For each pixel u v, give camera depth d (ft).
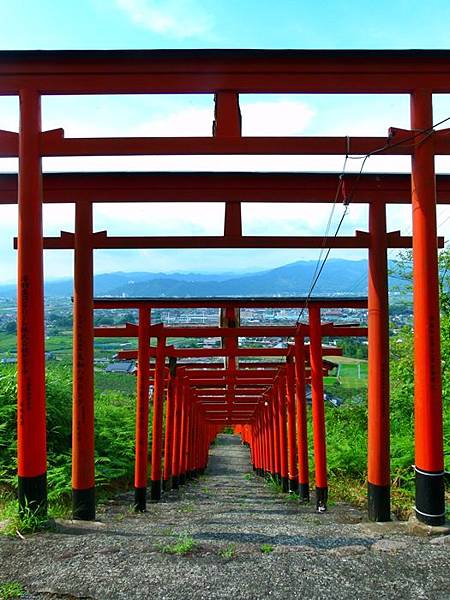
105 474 35.99
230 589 12.94
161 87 19.45
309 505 33.17
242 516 26.89
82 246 23.43
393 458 34.65
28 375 18.57
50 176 23.45
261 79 19.51
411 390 44.47
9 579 13.55
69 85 19.30
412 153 19.39
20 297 18.69
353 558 15.06
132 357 42.14
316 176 23.71
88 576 13.64
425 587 13.10
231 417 80.74
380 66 19.20
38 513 18.57
